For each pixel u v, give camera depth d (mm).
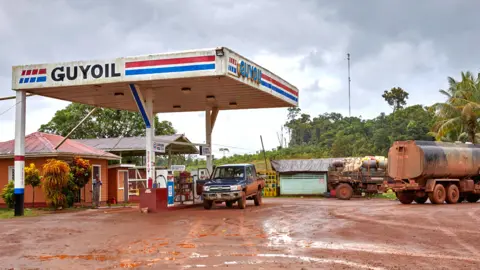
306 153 66500
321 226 15414
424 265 9406
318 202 30500
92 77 21547
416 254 10516
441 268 9141
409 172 26000
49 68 22016
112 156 30219
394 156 26703
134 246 11992
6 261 10289
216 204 26703
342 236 13188
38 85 22062
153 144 22641
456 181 27734
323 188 42000
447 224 15500
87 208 25734
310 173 42375
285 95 28000
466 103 38906
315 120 102250
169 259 10258
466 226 14977
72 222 17688
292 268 9227
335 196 37281
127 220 18156
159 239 13078
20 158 22109
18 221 18562
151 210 21688
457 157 27047
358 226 15234
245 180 23375
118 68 21312
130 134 50531
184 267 9445
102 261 10180
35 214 22422
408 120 71000
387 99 100125
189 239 13000
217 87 23453
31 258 10594
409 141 26141
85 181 26266
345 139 65062
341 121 93875
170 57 20734
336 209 22453
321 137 86312
